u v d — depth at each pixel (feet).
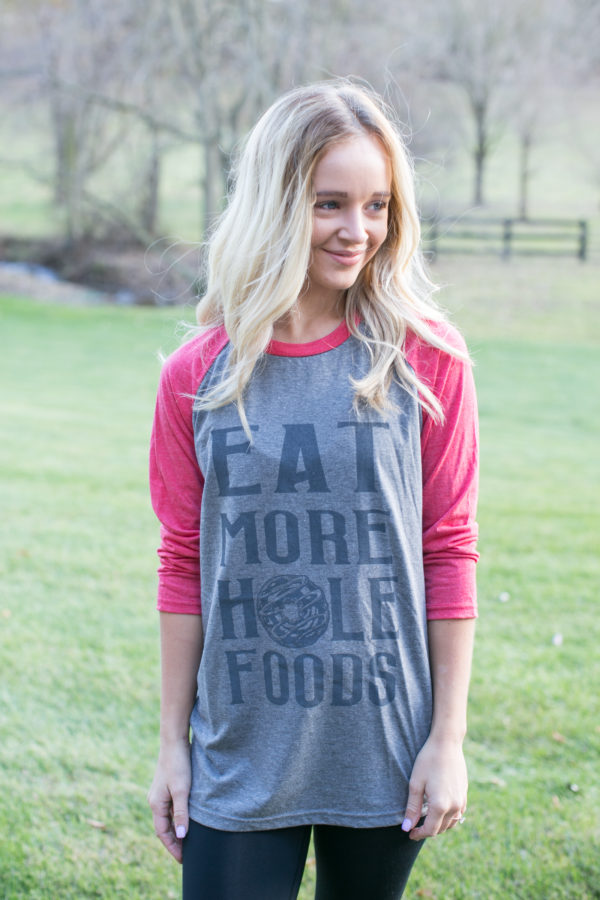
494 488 21.22
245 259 4.74
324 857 5.18
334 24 53.78
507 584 14.78
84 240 68.08
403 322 4.87
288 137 4.62
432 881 7.82
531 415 31.01
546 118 76.74
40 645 12.40
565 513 19.04
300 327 4.94
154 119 55.88
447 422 4.95
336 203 4.66
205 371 4.92
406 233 4.96
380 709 4.82
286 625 4.79
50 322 51.34
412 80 60.70
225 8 52.95
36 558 15.74
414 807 4.90
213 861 4.89
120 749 9.93
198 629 5.19
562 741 9.98
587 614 13.57
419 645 4.91
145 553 16.17
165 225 72.08
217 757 4.98
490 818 8.64
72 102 59.47
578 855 8.10
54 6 58.85
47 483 20.57
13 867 7.98
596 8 75.20
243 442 4.77
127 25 58.18
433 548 5.02
